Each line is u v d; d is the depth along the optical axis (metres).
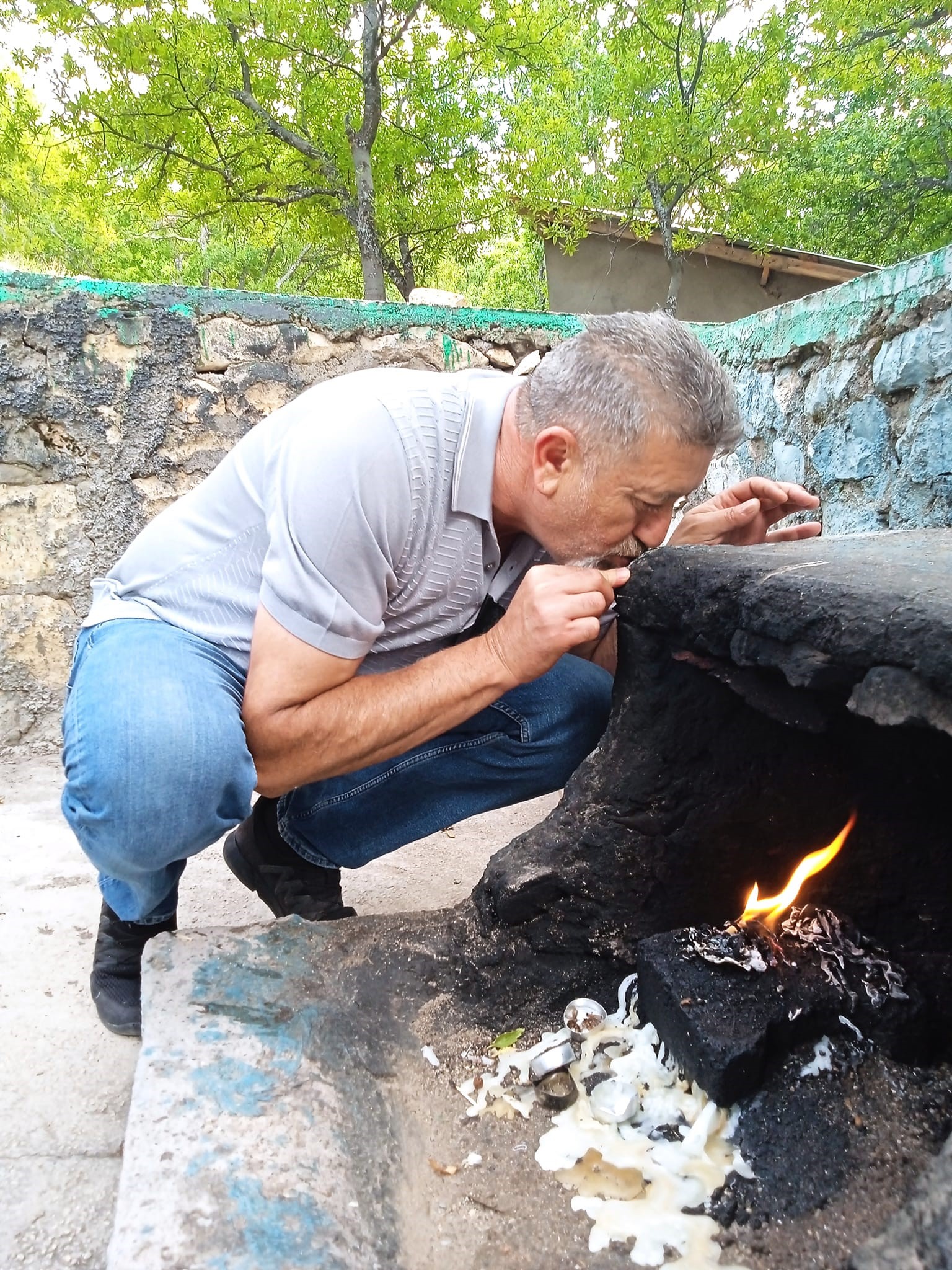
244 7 10.02
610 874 1.18
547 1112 1.04
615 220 8.23
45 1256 1.06
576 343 1.21
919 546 1.09
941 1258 0.64
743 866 1.22
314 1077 0.97
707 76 9.61
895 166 11.89
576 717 1.58
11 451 2.81
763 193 9.73
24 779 2.69
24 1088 1.35
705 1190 0.92
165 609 1.35
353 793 1.57
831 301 2.68
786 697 0.96
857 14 9.48
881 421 2.51
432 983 1.16
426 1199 0.92
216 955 1.13
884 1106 0.96
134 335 2.88
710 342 3.49
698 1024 0.97
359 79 10.92
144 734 1.18
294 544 1.20
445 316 3.20
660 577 1.06
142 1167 0.83
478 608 1.44
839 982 1.04
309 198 12.01
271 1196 0.81
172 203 12.58
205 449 3.00
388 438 1.23
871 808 1.13
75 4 9.96
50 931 1.80
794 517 2.95
